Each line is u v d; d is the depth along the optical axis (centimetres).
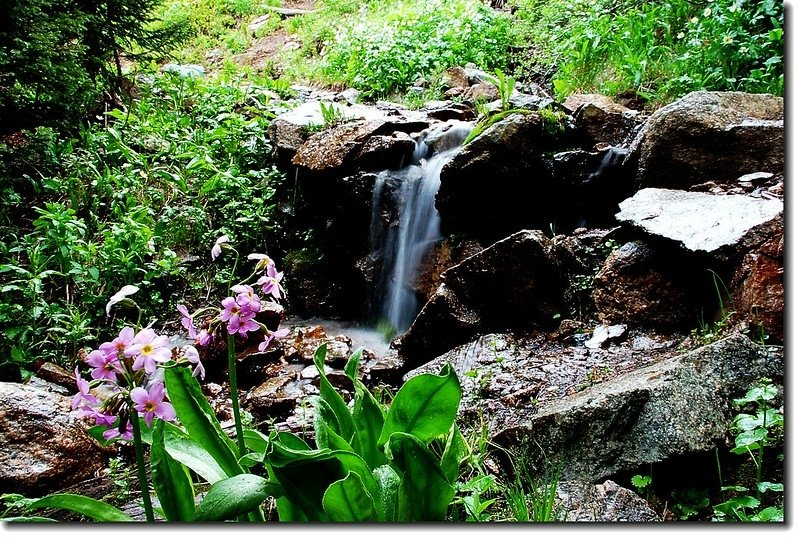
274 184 586
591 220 441
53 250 473
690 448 218
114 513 162
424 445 165
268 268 171
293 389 371
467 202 458
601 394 239
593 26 645
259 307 168
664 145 395
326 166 526
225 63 946
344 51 857
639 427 228
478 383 312
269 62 948
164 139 605
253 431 194
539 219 452
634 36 588
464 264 378
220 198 569
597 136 457
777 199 328
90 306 457
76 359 420
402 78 753
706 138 383
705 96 396
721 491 217
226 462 171
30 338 426
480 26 787
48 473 290
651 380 237
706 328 306
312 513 169
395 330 488
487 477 211
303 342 427
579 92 589
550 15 775
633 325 339
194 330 169
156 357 147
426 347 385
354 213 520
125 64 847
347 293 536
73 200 516
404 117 580
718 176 383
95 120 638
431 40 792
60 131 562
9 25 457
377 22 927
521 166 441
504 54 769
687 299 328
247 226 563
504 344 351
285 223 571
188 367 170
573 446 235
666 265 338
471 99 656
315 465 165
